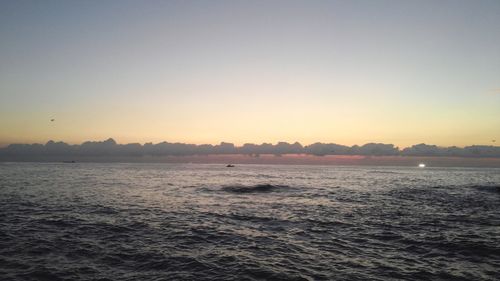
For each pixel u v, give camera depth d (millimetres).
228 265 14289
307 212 29859
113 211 28672
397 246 17812
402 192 50219
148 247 16969
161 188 54188
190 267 13945
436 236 20219
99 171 125688
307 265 14391
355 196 44438
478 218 26922
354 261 15039
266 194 46906
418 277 13047
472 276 13242
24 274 12797
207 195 44656
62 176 83875
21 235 19016
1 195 39312
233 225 23359
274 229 22094
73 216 25625
